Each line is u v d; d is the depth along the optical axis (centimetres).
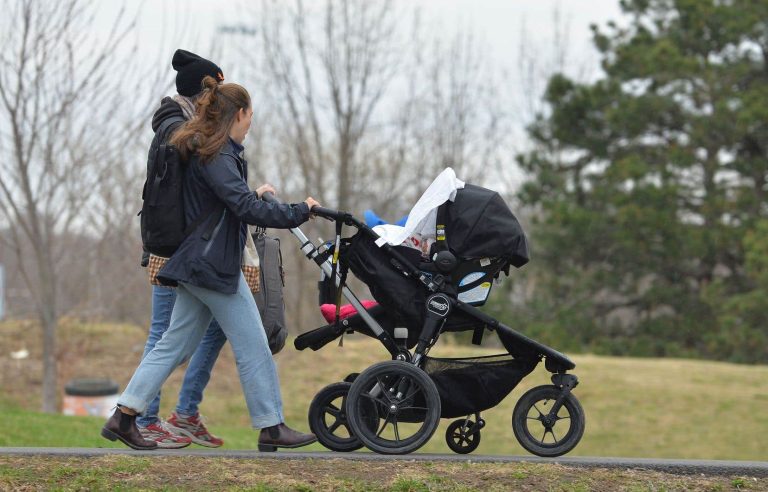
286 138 8256
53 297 4091
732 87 7056
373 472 1415
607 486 1392
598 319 7375
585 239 7044
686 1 7200
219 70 1591
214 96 1466
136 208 4794
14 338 5516
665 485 1409
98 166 4156
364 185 8262
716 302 6469
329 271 1600
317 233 7944
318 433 1606
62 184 3972
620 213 6700
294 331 9075
